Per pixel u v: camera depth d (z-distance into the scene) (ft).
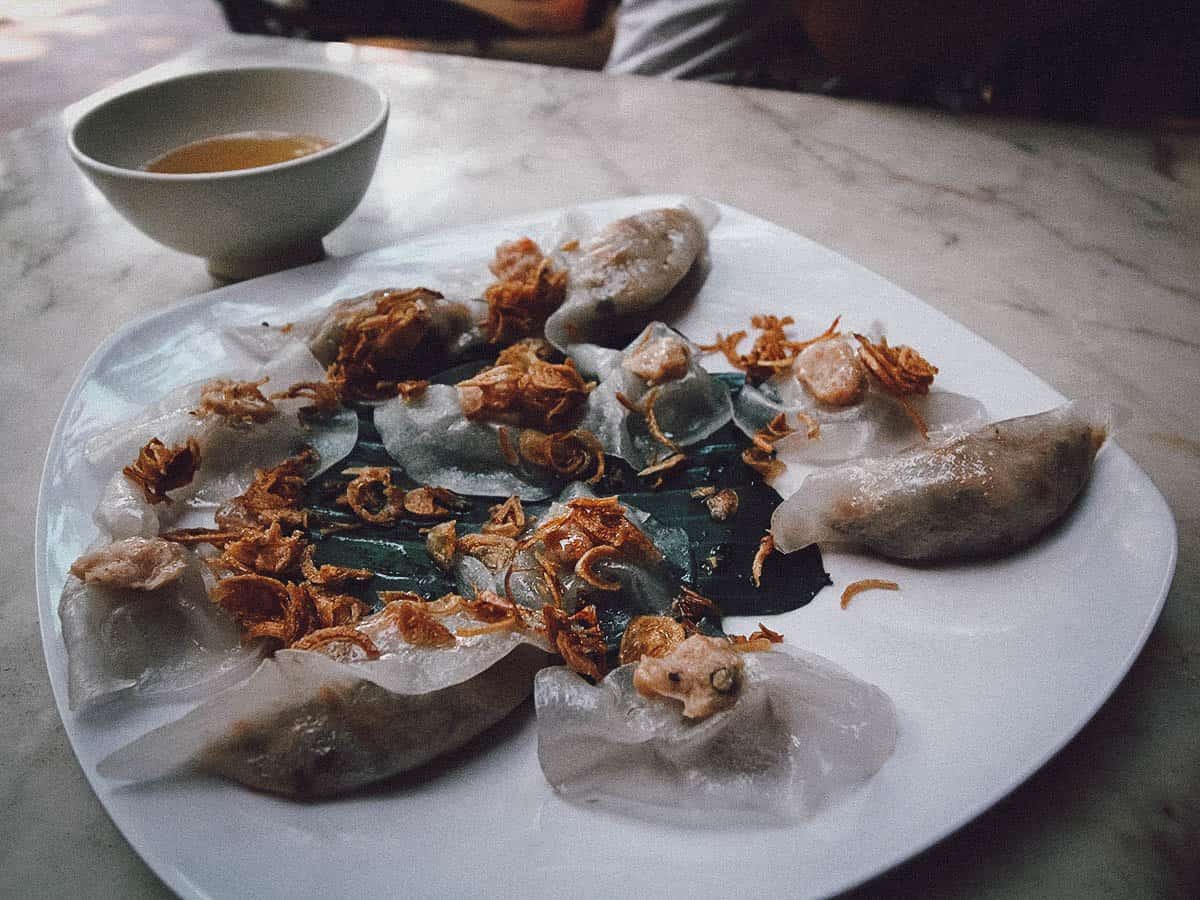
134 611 0.69
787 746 0.62
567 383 0.91
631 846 0.58
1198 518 0.81
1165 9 1.63
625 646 0.71
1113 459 0.78
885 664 0.68
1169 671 0.69
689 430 0.92
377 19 2.23
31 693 0.70
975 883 0.57
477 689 0.65
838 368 0.90
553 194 1.30
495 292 0.99
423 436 0.90
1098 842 0.59
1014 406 0.87
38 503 0.79
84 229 1.24
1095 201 1.27
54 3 3.31
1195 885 0.57
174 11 3.26
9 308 1.10
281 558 0.77
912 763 0.61
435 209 1.27
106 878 0.59
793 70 1.80
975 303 1.09
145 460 0.80
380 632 0.68
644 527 0.80
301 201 1.01
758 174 1.33
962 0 1.59
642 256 1.03
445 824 0.59
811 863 0.55
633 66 1.86
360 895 0.55
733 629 0.72
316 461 0.89
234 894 0.54
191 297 1.03
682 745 0.62
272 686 0.63
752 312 1.03
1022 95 1.69
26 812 0.62
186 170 1.07
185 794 0.59
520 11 2.31
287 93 1.15
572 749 0.62
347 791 0.61
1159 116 1.70
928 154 1.38
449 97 1.55
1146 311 1.08
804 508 0.77
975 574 0.74
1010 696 0.65
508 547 0.77
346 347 0.96
